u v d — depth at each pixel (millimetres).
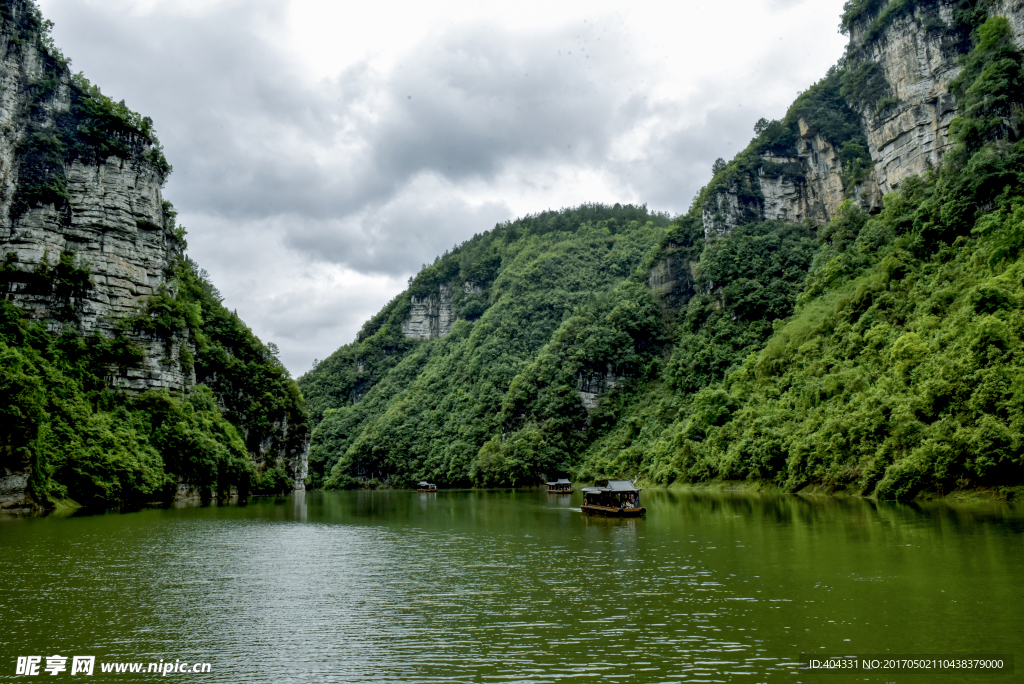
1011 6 118500
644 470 136625
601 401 187750
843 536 43562
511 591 31656
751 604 27047
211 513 81000
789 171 186250
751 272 168125
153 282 114750
